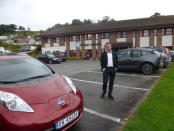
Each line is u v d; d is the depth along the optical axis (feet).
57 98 8.48
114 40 86.33
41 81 9.68
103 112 12.22
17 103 7.39
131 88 18.88
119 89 18.63
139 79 23.63
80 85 21.30
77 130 9.61
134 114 11.29
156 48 37.29
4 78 9.47
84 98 15.69
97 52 92.07
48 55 63.98
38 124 7.13
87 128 9.87
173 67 33.40
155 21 79.92
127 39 82.89
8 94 7.73
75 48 99.09
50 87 9.18
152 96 14.71
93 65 48.47
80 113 9.47
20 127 6.79
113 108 12.96
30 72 10.87
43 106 7.75
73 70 37.22
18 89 8.30
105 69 15.25
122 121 10.68
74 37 99.09
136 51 28.58
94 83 22.30
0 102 7.32
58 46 105.09
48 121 7.40
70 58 86.02
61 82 10.25
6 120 6.82
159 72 29.01
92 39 92.79
